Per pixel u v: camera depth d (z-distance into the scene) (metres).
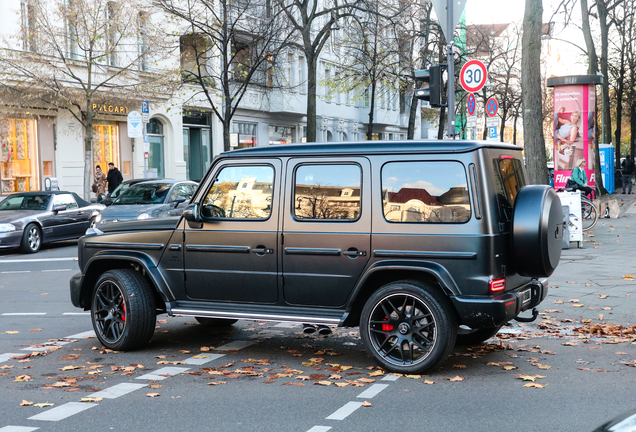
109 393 5.84
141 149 32.69
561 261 13.16
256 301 6.90
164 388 5.98
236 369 6.57
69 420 5.15
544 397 5.54
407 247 6.24
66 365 6.84
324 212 6.59
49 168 28.14
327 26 27.64
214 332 8.39
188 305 7.19
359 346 7.53
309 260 6.61
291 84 41.00
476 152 6.11
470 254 6.01
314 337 8.03
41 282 12.85
